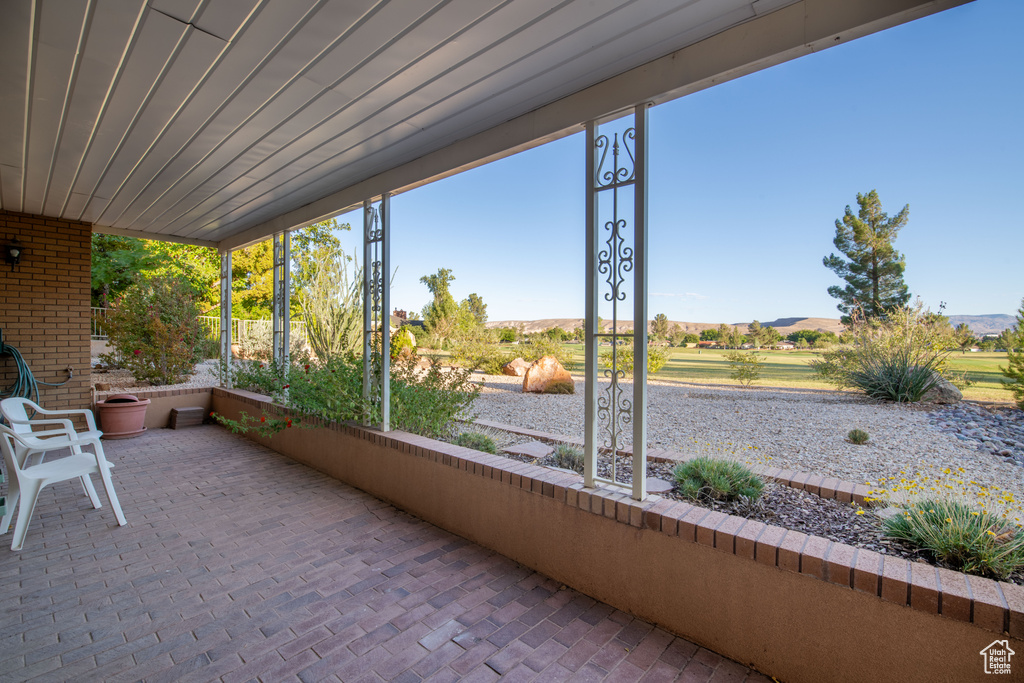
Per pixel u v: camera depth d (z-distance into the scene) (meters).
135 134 3.12
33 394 5.48
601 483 2.59
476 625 2.22
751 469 3.15
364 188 4.07
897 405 4.20
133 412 5.98
